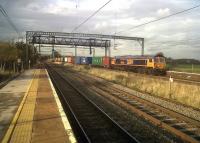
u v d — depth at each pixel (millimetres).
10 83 30016
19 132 10805
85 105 19375
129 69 59781
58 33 65125
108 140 11281
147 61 52281
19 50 64062
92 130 12766
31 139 9953
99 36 64062
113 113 16547
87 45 72625
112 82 35750
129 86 31000
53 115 13695
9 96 20125
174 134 12000
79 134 12070
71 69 77312
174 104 19266
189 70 67625
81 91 27578
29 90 23688
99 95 24578
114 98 22344
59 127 11523
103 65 76750
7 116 13523
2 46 52656
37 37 68500
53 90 23766
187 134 12156
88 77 46250
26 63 68000
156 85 26484
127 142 10977
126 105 18844
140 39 64375
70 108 17109
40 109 15219
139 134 12047
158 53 51000
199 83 28938
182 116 14617
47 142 9641
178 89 23016
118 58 66312
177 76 46688
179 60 95750
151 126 13344
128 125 13602
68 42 71375
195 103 19125
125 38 64062
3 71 45281
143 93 25156
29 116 13469
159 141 11102
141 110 17391
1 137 10117
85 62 97312
